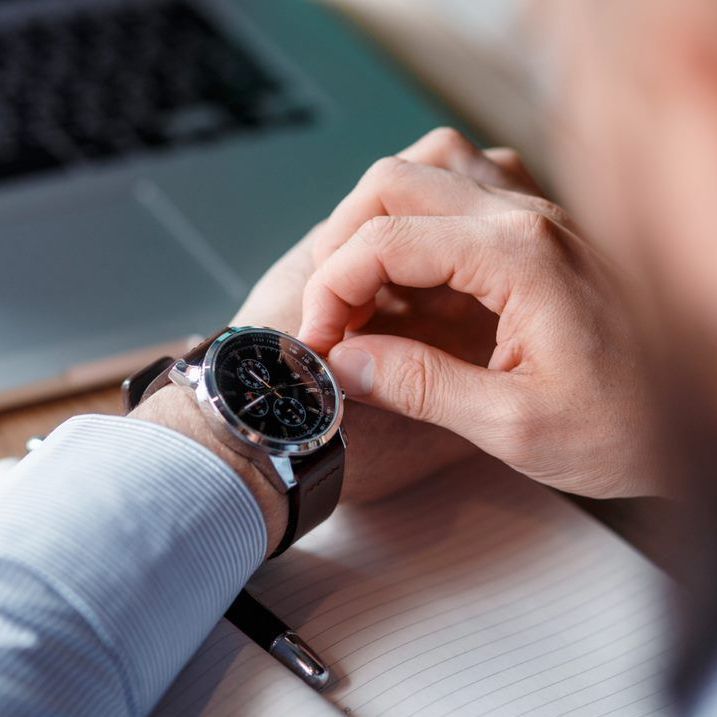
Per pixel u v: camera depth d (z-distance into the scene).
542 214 0.85
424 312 0.95
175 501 0.69
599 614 0.80
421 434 0.91
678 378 0.31
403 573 0.83
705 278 0.28
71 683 0.60
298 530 0.80
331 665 0.74
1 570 0.62
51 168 1.43
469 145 1.06
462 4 1.75
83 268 1.26
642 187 0.27
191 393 0.80
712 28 0.22
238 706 0.67
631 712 0.71
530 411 0.79
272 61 1.70
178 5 1.79
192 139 1.52
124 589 0.63
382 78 1.71
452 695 0.72
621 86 0.25
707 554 0.41
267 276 1.00
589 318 0.79
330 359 0.84
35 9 1.72
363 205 0.92
